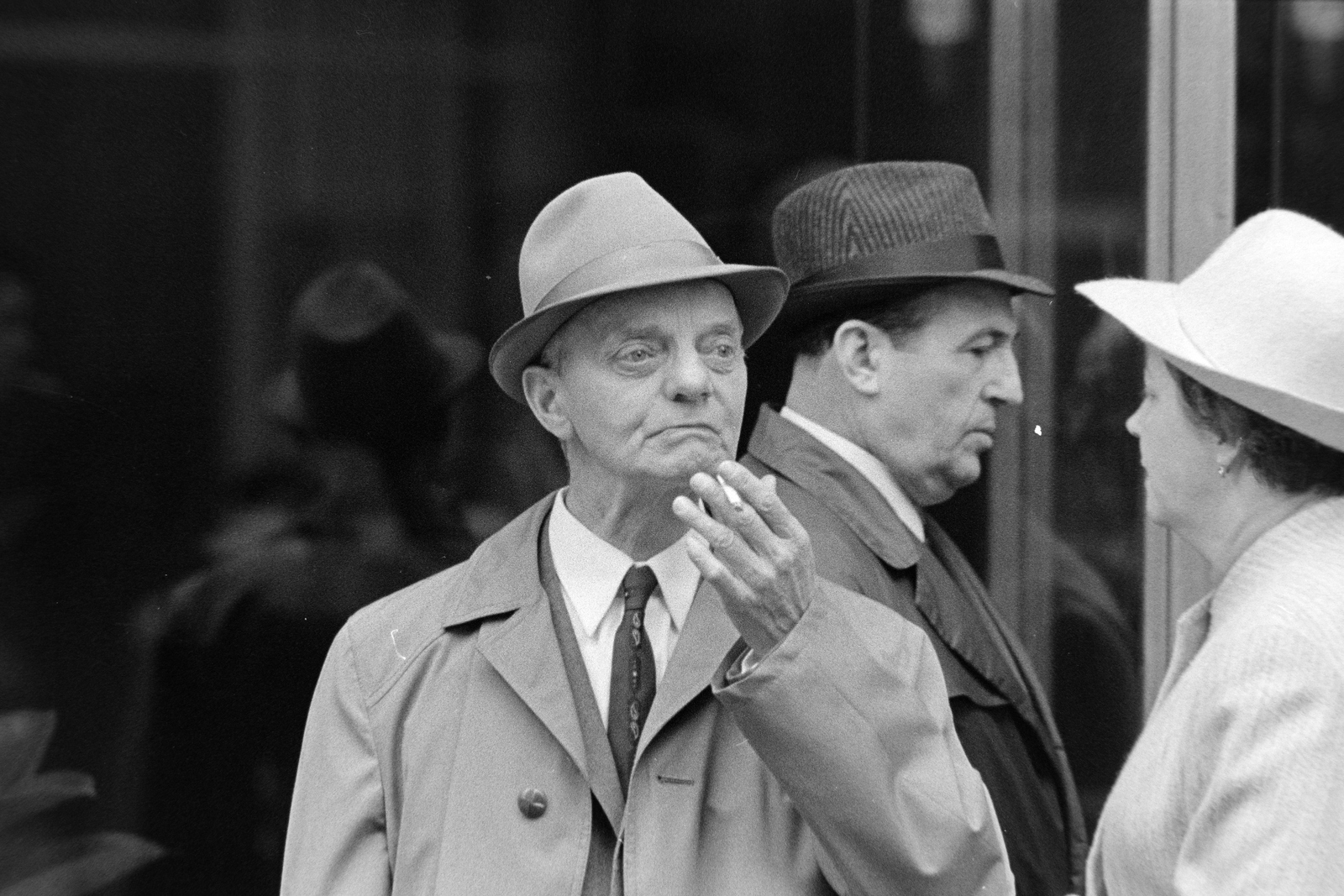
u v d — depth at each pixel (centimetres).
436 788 833
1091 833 1348
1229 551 800
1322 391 761
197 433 1142
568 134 1212
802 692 756
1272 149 1424
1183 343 795
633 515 848
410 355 1180
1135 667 1359
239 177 1147
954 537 1341
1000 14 1320
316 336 1162
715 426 833
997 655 1063
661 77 1234
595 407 833
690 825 800
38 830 1109
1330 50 1430
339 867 841
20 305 1110
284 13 1149
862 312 1052
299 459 1160
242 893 1145
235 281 1148
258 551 1152
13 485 1109
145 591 1130
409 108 1179
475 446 1195
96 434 1123
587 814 812
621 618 853
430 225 1184
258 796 1150
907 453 1058
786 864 799
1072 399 1354
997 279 1034
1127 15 1348
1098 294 839
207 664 1142
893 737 771
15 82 1108
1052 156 1338
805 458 1059
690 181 1245
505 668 837
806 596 770
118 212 1125
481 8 1189
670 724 817
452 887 809
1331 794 697
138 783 1129
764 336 1220
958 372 1047
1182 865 731
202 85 1138
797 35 1267
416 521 1183
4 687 1105
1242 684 726
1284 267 784
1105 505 1358
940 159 1312
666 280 808
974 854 781
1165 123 1361
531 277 862
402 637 872
